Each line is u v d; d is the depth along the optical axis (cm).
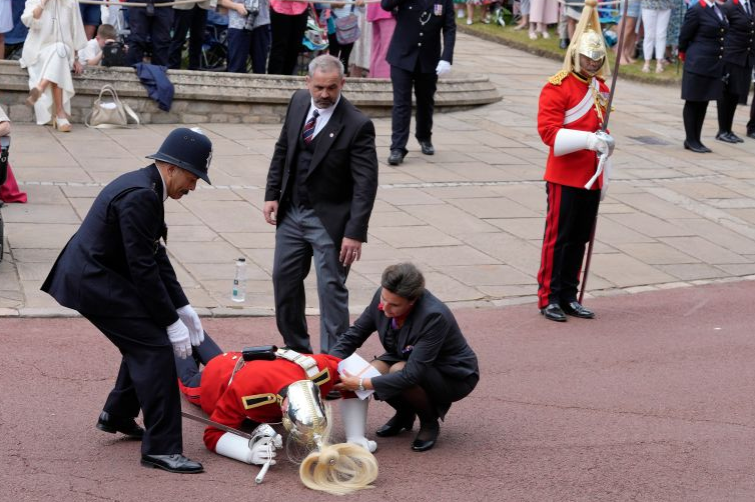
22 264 1494
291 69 2664
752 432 1120
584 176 1466
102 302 916
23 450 971
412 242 1781
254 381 964
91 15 2562
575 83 1478
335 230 1171
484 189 2125
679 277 1739
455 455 1024
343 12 2766
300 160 1177
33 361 1187
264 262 1625
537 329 1453
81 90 2372
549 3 3712
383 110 2664
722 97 2533
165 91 2441
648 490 964
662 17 3319
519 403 1176
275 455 982
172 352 941
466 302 1545
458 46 3691
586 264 1524
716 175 2373
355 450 947
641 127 2766
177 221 1777
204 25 2600
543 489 955
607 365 1318
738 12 2573
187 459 949
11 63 2334
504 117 2755
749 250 1911
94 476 927
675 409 1177
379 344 1370
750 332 1484
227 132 2445
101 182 1945
